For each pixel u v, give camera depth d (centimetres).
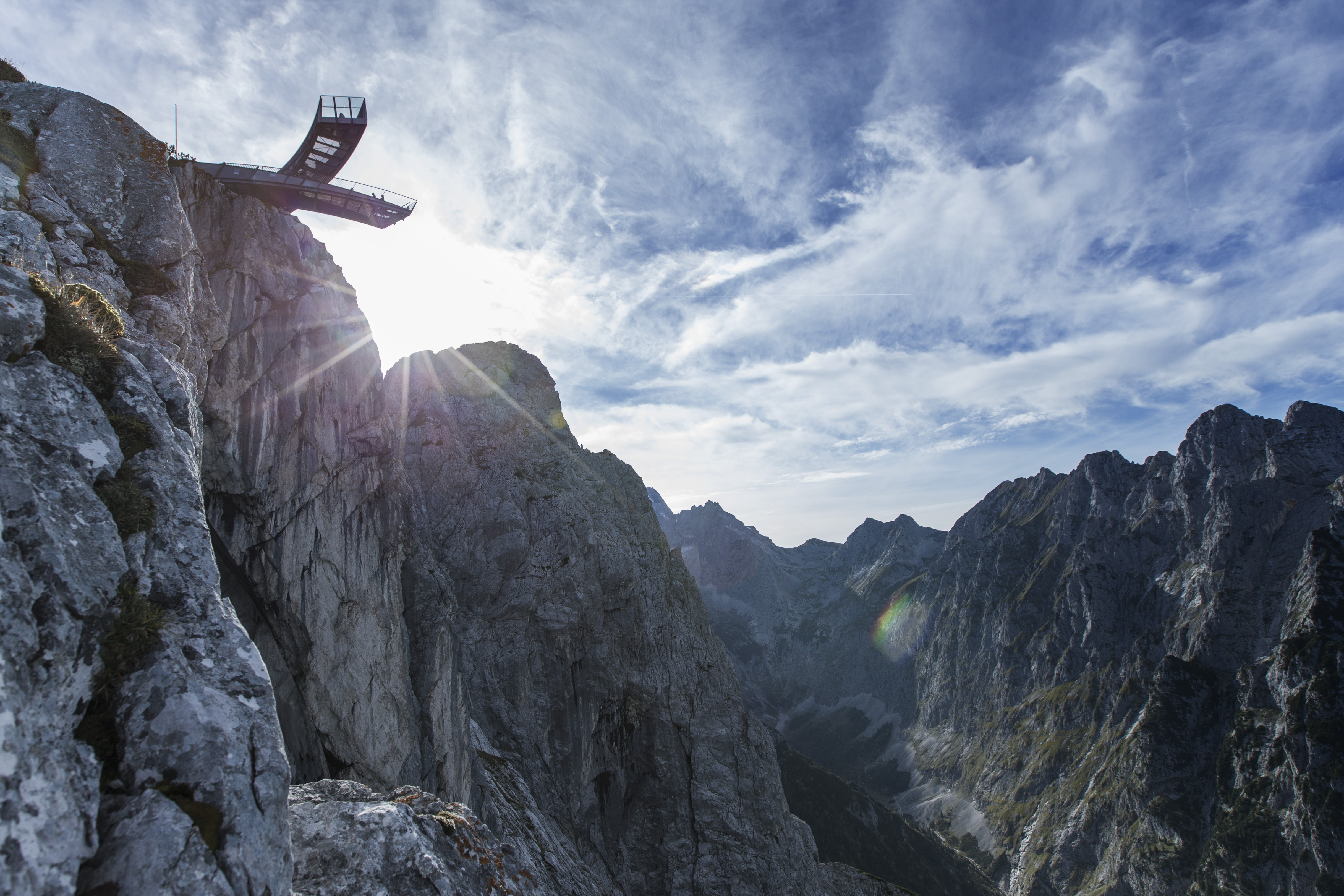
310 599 3388
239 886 1027
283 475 3294
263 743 1191
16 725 891
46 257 1695
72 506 1120
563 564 6644
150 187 2303
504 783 5325
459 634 5978
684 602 7744
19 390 1162
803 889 6706
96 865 943
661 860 6366
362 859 1555
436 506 6550
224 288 3089
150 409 1404
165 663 1135
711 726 6950
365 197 4116
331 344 3700
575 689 6419
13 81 2438
